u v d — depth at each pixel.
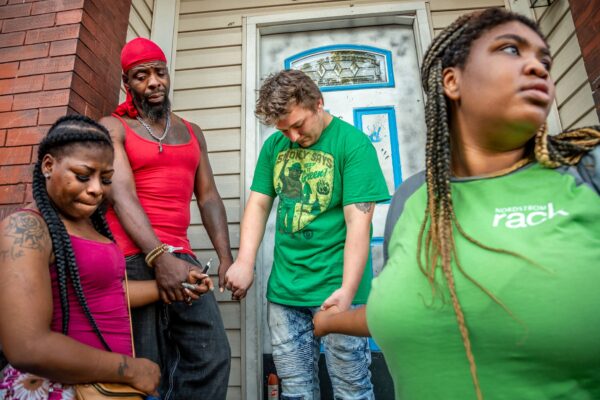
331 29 2.73
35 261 0.89
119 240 1.45
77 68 1.91
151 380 1.03
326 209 1.56
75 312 0.95
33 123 1.83
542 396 0.50
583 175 0.57
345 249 1.44
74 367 0.87
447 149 0.65
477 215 0.59
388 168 2.45
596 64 1.96
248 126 2.51
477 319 0.53
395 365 0.62
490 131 0.64
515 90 0.59
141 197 1.57
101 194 1.04
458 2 2.60
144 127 1.67
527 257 0.51
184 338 1.54
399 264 0.64
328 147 1.59
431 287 0.57
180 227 1.63
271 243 2.40
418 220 0.68
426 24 2.56
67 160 0.99
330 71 2.66
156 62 1.71
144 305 1.40
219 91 2.61
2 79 1.92
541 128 0.61
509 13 0.66
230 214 2.39
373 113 2.54
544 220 0.54
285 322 1.55
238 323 2.23
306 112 1.51
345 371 1.41
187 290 1.35
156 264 1.39
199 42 2.70
